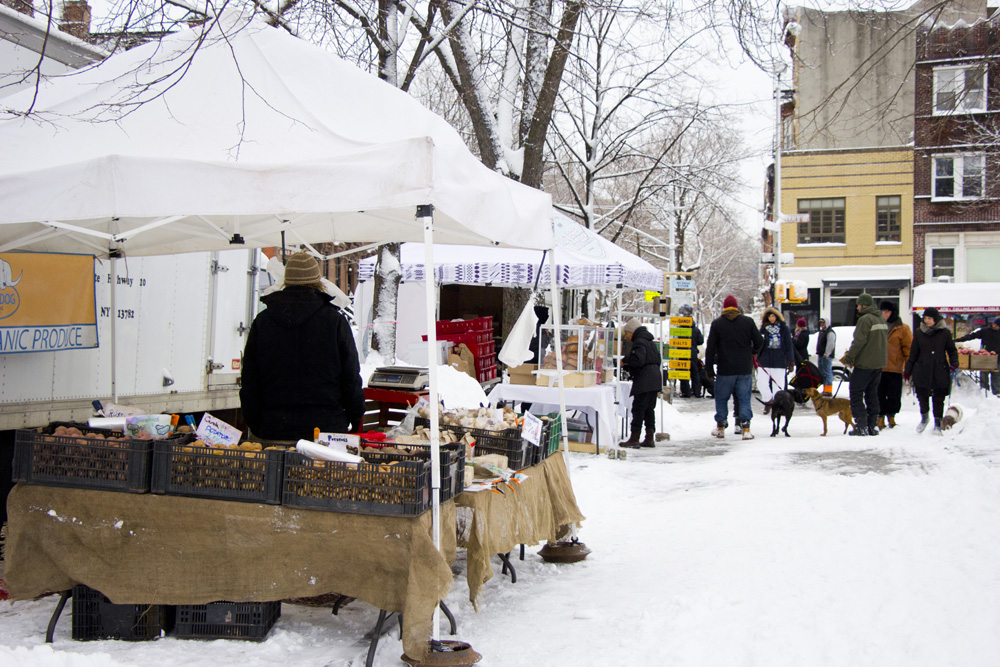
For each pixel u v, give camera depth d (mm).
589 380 10742
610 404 10820
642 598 4891
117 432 4457
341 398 4766
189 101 4766
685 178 23672
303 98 4824
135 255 6453
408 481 3885
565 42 13016
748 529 6527
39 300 5555
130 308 6480
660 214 29938
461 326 12156
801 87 25078
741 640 3947
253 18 5266
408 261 12688
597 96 21891
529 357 7301
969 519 6016
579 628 4445
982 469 7770
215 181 4082
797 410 18109
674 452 11516
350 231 6656
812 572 5035
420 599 3840
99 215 4062
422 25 12516
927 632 3818
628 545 6492
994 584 4453
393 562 3922
